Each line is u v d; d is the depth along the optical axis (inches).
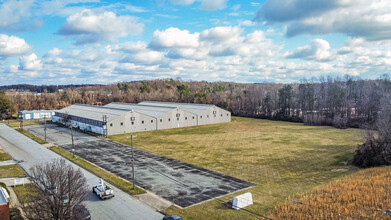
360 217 1056.8
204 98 5708.7
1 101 4539.9
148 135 3014.3
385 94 3841.0
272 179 1555.1
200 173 1657.2
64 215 888.3
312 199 1219.9
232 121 4419.3
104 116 2974.9
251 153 2167.8
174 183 1480.1
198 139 2773.1
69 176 943.0
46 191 899.4
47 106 6043.3
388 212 1075.3
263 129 3494.1
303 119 4232.3
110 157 2033.7
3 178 1562.5
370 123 3612.2
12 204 1189.7
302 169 1749.5
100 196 1266.0
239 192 1352.1
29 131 3280.0
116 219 1074.1
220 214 1109.7
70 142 2600.9
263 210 1140.5
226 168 1763.0
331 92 4746.6
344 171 1704.0
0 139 2780.5
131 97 6569.9
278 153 2164.1
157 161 1921.8
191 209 1159.0
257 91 5728.3
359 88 5418.3
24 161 1934.1
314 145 2454.5
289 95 4968.0
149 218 1083.3
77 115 3641.7
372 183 1406.3
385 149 1806.1
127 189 1379.2
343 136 2930.6
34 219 867.4
